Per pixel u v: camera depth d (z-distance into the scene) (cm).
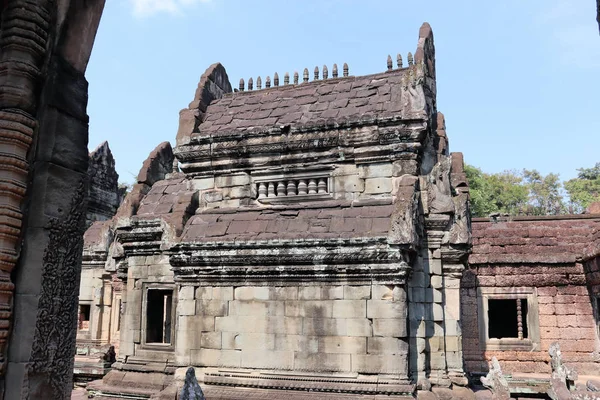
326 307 1124
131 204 1536
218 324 1198
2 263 458
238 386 1145
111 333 2120
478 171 5188
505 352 1795
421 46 1295
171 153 1795
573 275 1794
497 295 1838
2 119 465
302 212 1234
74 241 534
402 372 1055
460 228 1223
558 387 1350
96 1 559
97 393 1411
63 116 524
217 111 1462
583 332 1761
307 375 1105
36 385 474
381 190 1219
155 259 1473
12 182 465
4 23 480
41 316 482
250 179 1341
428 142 1285
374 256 1079
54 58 515
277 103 1420
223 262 1191
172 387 1202
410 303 1153
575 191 5669
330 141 1249
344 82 1416
